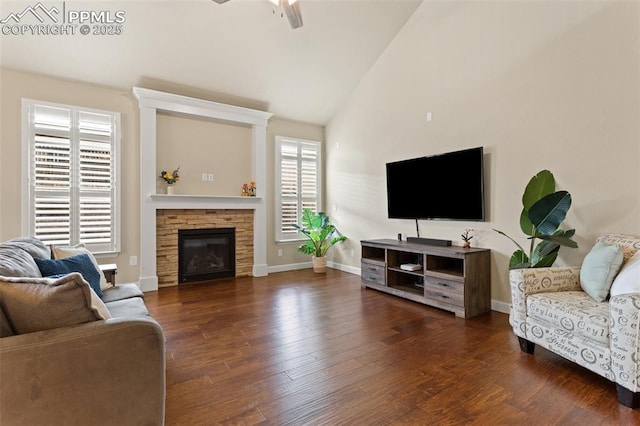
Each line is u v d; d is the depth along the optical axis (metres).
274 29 3.94
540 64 3.01
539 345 2.35
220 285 4.55
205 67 4.22
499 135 3.34
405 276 4.18
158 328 1.31
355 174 5.32
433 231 4.07
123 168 4.19
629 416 1.66
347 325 3.00
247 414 1.70
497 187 3.37
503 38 3.29
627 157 2.51
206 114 4.68
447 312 3.36
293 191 5.70
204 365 2.23
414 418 1.66
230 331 2.85
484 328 2.91
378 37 4.44
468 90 3.61
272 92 4.95
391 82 4.59
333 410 1.74
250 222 5.21
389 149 4.66
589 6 2.70
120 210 4.15
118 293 2.46
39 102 3.68
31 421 1.11
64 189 3.83
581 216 2.77
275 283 4.66
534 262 2.78
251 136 5.29
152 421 1.29
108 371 1.21
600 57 2.64
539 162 3.04
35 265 1.95
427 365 2.23
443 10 3.86
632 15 2.47
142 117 4.21
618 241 2.37
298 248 5.63
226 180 5.07
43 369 1.12
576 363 2.15
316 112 5.64
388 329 2.90
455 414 1.69
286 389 1.94
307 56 4.45
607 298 2.15
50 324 1.21
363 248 4.44
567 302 2.14
